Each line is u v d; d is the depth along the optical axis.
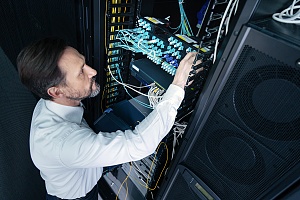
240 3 0.54
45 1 1.18
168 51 0.96
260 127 0.59
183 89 0.83
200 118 0.75
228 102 0.65
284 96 0.51
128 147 0.78
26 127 1.59
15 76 1.49
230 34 0.57
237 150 0.69
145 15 1.12
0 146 1.38
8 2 1.38
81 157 0.77
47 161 0.86
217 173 0.80
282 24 0.58
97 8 0.98
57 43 0.79
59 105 0.90
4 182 1.43
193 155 0.86
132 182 1.55
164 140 1.16
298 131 0.52
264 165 0.64
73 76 0.82
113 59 1.25
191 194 0.97
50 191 1.10
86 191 1.16
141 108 1.30
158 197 1.19
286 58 0.47
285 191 0.61
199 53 0.75
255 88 0.56
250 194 0.72
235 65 0.58
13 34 1.52
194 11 1.21
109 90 1.42
